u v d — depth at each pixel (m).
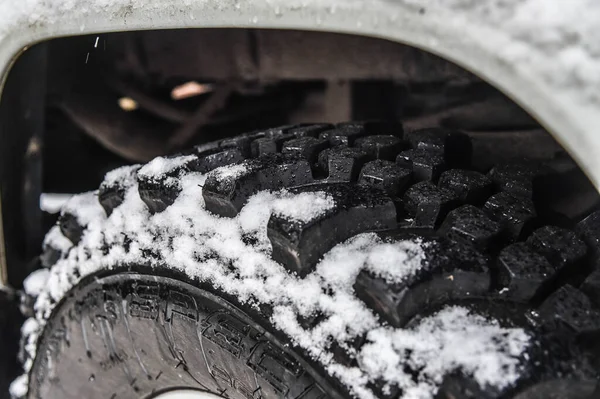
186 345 0.52
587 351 0.41
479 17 0.40
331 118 0.82
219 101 0.90
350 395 0.43
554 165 0.58
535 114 0.40
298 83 0.89
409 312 0.42
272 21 0.45
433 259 0.43
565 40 0.39
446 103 0.74
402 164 0.53
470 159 0.62
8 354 0.67
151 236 0.53
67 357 0.61
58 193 1.04
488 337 0.41
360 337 0.43
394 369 0.42
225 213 0.50
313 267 0.46
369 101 0.82
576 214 0.54
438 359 0.41
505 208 0.48
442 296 0.43
